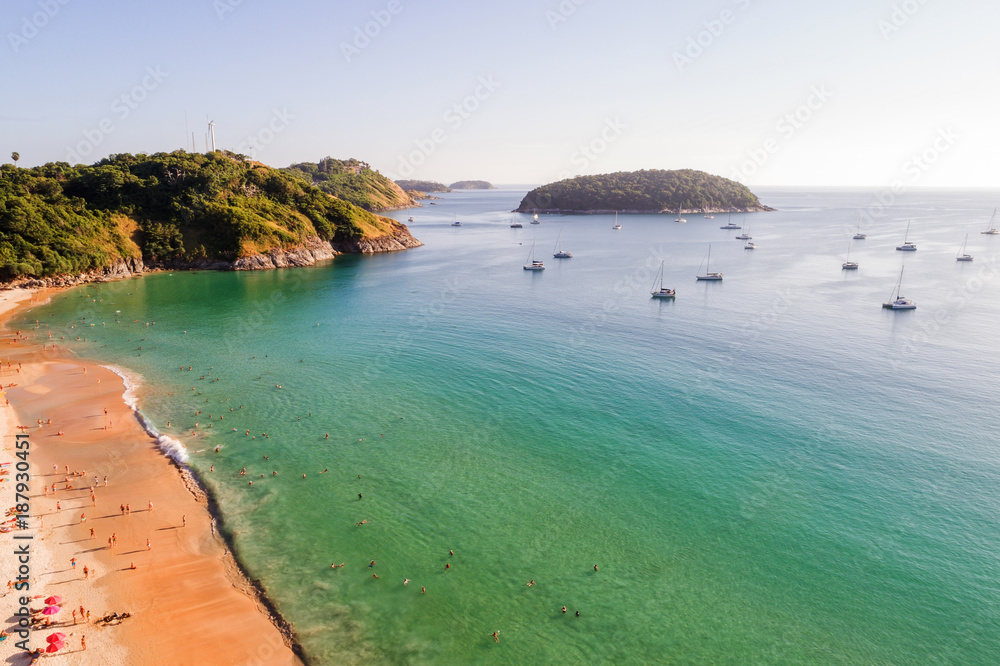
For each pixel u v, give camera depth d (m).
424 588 34.00
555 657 29.47
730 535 39.19
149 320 93.38
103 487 42.88
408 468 47.34
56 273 113.94
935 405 59.84
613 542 38.41
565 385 65.88
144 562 34.78
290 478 45.50
